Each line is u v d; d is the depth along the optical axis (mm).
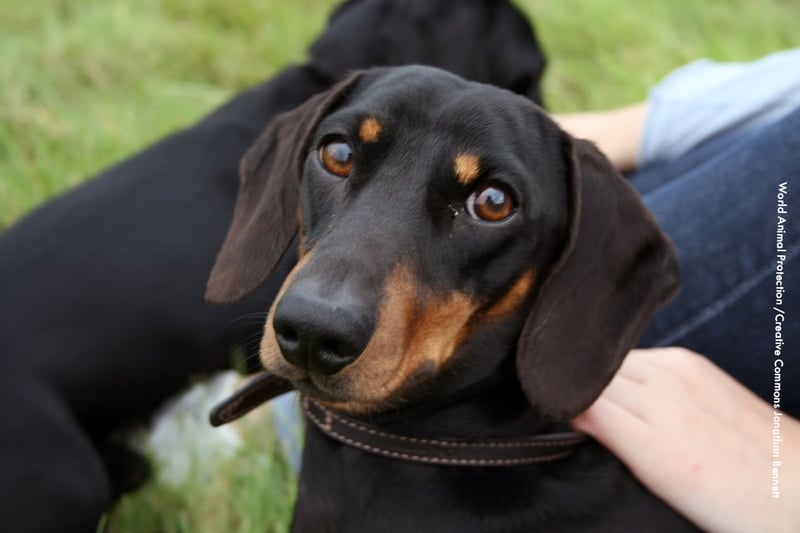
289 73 782
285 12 1236
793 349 554
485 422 508
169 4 1229
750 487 496
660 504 510
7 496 582
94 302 633
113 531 651
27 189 849
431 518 491
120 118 962
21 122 928
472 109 476
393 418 503
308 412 517
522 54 843
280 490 646
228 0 1234
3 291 622
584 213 491
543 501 492
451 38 808
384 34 793
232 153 722
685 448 505
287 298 430
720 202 575
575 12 1244
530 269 487
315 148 495
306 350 430
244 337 679
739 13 1286
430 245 466
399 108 479
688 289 575
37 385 605
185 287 660
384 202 466
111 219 664
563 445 506
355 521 499
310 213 490
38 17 1175
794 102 656
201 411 678
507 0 850
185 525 629
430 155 471
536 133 487
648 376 534
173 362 657
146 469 661
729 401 529
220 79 1099
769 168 560
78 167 884
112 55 1080
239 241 533
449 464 496
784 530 490
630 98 1079
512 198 472
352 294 433
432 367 470
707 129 682
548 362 486
